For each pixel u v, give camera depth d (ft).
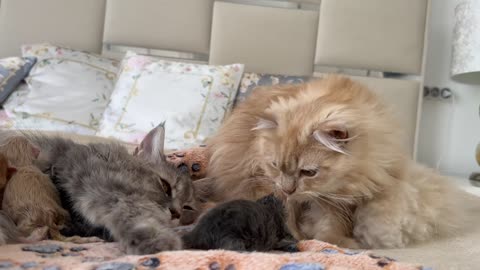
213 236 2.11
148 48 6.29
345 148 2.86
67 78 5.45
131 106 5.12
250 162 3.34
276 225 2.36
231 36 6.22
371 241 2.76
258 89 4.00
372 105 3.31
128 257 1.80
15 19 6.07
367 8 6.23
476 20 5.49
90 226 2.35
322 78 3.81
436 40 6.72
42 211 2.23
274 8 6.29
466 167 6.72
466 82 6.24
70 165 2.52
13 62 5.51
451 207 3.13
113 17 6.17
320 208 3.05
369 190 2.89
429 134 6.69
